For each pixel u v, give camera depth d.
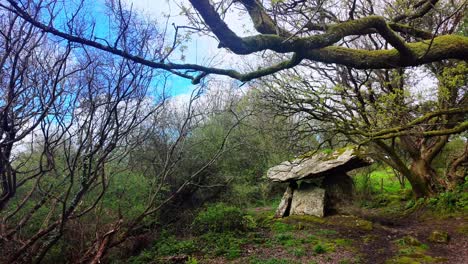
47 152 4.01
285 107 9.55
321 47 4.22
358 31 4.39
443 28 9.88
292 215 12.81
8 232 4.49
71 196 6.14
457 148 15.59
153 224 11.59
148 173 10.60
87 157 4.44
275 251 8.88
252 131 15.46
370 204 15.17
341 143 15.93
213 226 11.09
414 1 7.54
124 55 3.54
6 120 3.40
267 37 3.89
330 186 13.12
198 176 13.20
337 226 11.05
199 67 4.14
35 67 3.71
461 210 11.06
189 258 8.65
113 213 7.95
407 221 11.53
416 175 13.34
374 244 9.03
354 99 9.40
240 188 14.77
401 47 4.69
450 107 9.94
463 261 7.30
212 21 3.49
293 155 14.17
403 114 8.33
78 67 4.01
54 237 4.75
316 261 7.93
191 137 13.20
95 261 5.36
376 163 17.59
